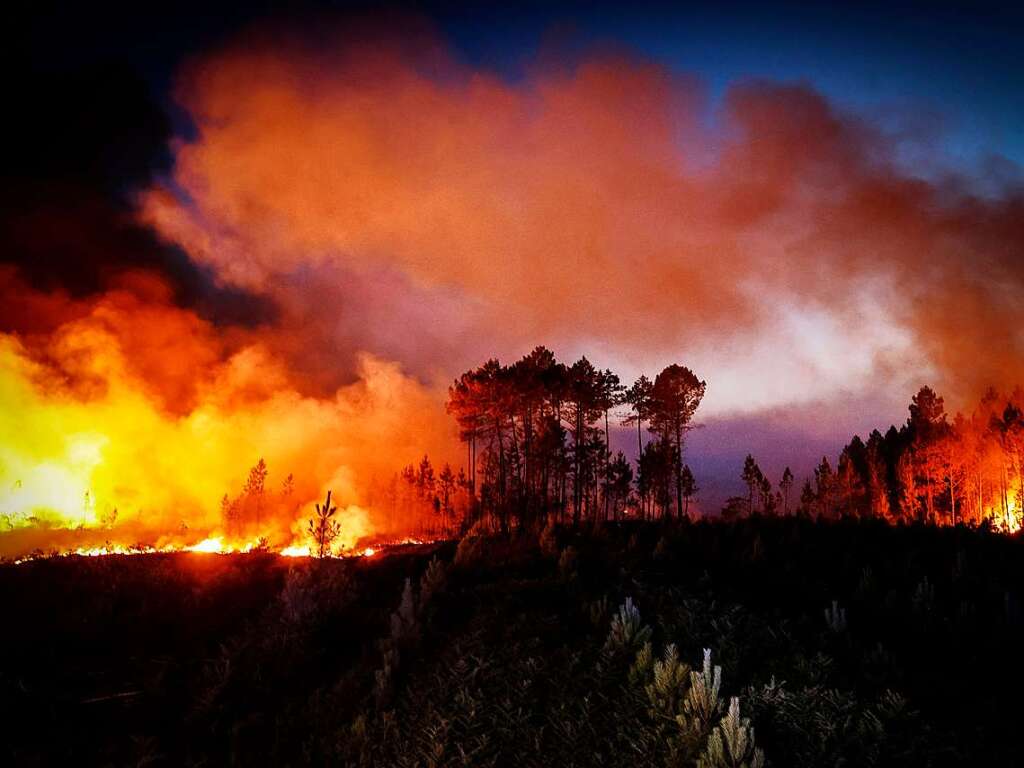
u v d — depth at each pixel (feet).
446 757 28.53
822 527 77.87
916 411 164.55
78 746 33.22
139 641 48.62
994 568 55.21
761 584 50.62
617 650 35.40
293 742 32.45
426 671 36.65
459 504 189.26
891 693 29.60
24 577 60.80
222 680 39.19
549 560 60.90
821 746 26.22
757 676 32.76
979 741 26.94
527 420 136.36
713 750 23.81
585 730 29.12
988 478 153.28
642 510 147.13
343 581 57.62
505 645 38.04
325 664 42.27
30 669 41.34
